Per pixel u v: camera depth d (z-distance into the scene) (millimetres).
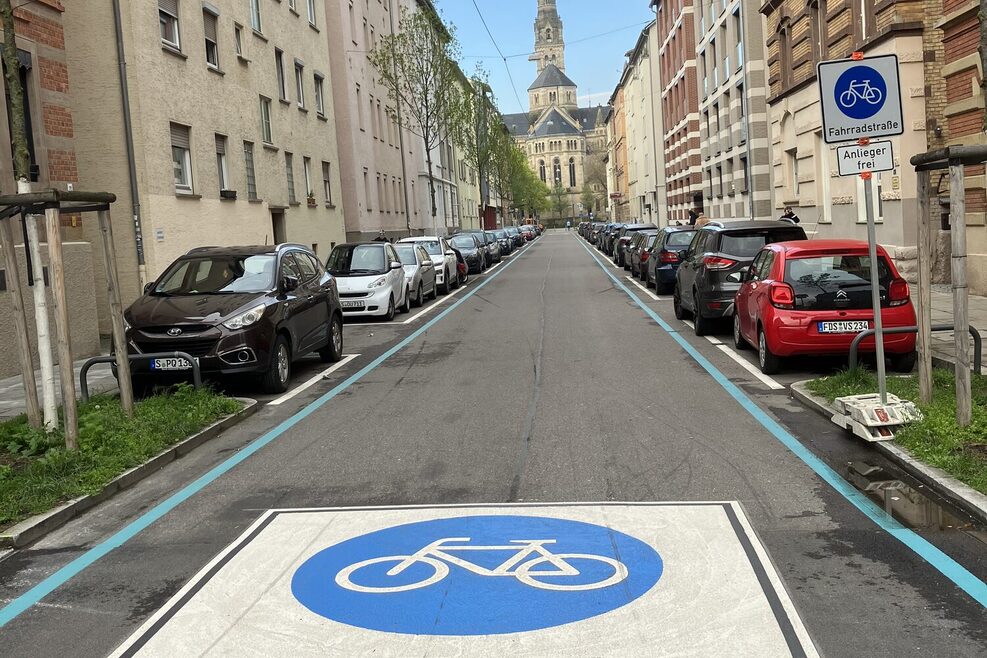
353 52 38125
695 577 4465
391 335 16422
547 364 11789
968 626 3832
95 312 15148
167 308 10508
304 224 28625
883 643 3697
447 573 4629
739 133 36875
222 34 22047
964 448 6324
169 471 7188
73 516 6051
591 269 35094
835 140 7352
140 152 17625
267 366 10352
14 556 5316
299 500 6148
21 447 7582
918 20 17891
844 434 7418
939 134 17938
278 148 26203
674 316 17219
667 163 61406
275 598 4410
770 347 10141
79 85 17500
